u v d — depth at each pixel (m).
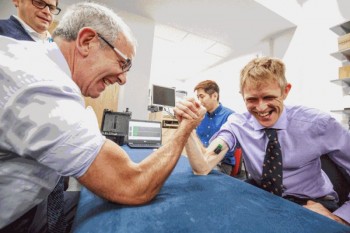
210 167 0.96
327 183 0.98
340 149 0.89
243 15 2.93
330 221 0.49
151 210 0.51
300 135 0.92
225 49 4.24
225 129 1.15
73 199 0.87
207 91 2.43
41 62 0.47
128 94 3.08
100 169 0.46
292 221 0.48
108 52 0.59
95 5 0.60
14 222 0.52
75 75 0.59
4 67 0.42
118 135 1.89
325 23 2.75
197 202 0.58
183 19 3.17
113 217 0.47
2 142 0.42
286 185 0.94
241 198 0.62
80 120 0.45
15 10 2.46
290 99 3.15
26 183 0.49
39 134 0.41
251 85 0.85
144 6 2.91
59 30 0.59
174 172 0.92
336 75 2.59
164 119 3.06
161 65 5.69
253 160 1.02
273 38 3.55
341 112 2.45
